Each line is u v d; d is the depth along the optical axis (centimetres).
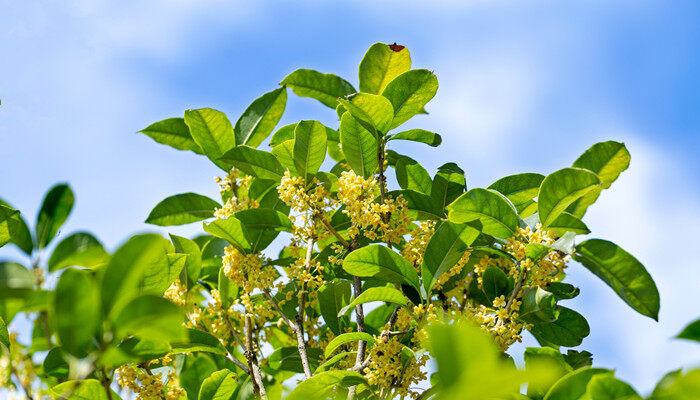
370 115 372
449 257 331
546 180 310
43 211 276
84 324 144
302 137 370
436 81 385
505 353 311
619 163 346
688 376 117
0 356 221
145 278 238
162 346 262
